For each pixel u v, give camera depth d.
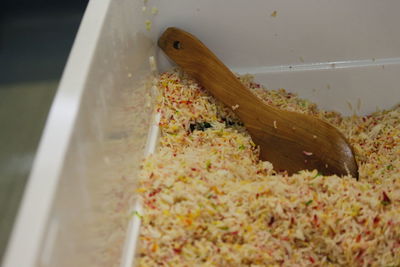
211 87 0.68
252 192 0.58
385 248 0.55
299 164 0.65
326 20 0.70
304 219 0.56
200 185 0.57
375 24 0.69
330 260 0.56
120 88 0.54
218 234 0.55
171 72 0.70
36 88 1.03
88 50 0.49
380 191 0.58
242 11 0.70
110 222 0.50
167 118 0.66
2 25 1.01
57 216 0.38
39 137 0.97
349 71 0.71
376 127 0.69
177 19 0.70
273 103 0.71
